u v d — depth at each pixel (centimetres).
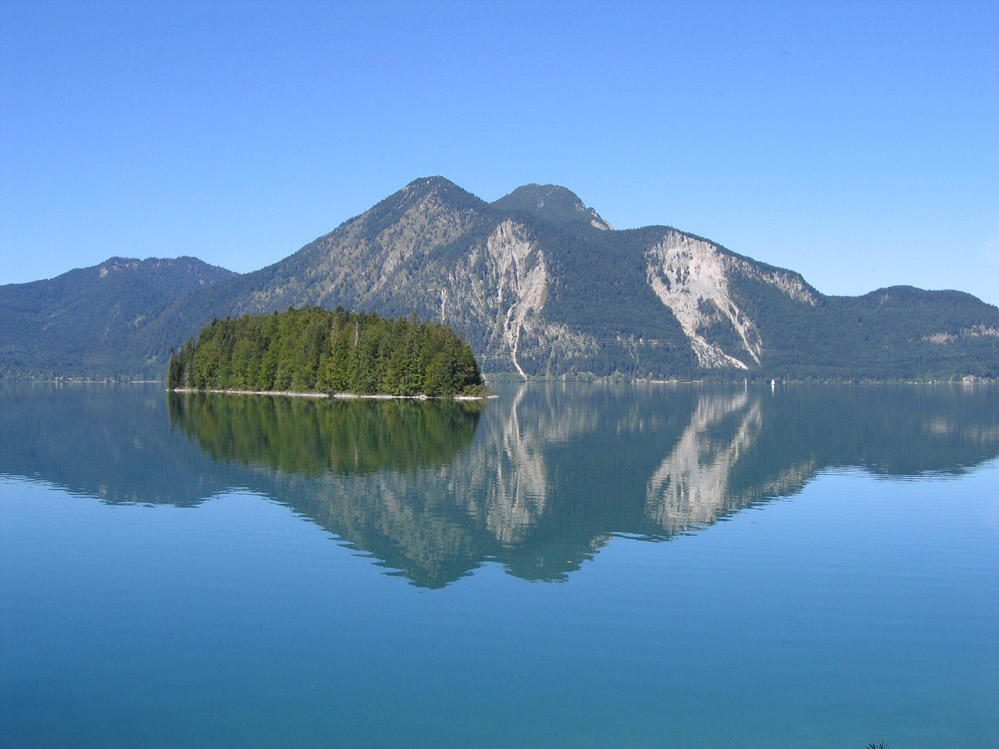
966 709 2959
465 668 3244
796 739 2748
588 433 12794
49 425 13438
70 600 4009
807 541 5241
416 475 7738
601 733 2766
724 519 5931
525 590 4162
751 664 3300
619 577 4412
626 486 7319
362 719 2847
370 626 3653
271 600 4000
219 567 4556
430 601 4003
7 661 3316
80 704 2961
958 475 8188
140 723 2830
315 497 6562
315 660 3303
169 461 8600
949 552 4991
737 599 4069
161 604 3947
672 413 18938
